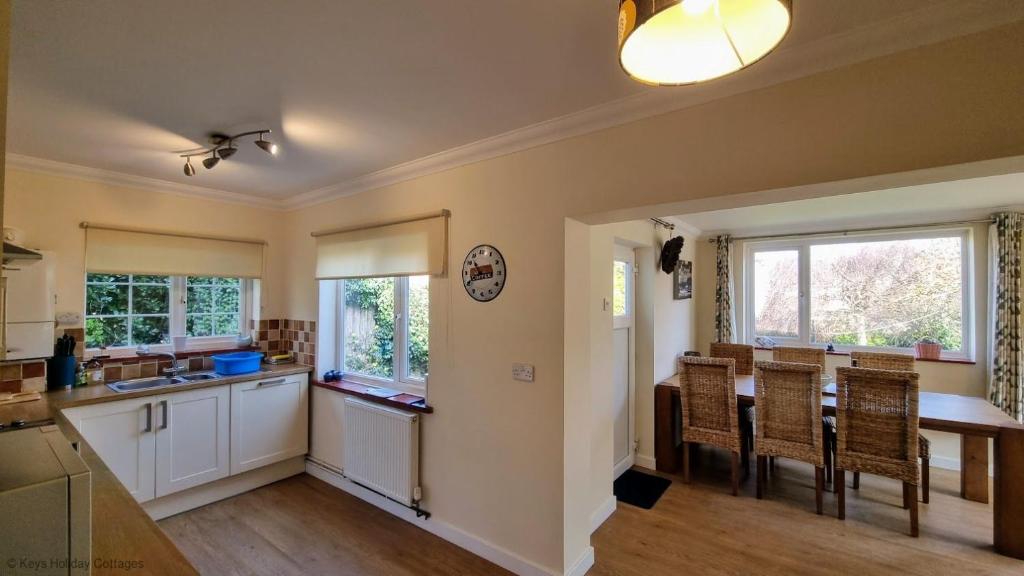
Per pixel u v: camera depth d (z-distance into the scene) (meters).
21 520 0.76
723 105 1.77
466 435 2.59
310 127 2.26
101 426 2.60
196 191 3.42
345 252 3.34
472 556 2.50
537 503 2.29
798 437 3.16
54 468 0.83
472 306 2.58
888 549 2.62
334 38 1.50
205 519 2.89
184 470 2.94
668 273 4.25
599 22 1.41
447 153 2.61
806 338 4.77
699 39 0.97
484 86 1.84
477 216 2.57
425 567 2.40
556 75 1.75
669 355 4.34
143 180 3.14
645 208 2.02
